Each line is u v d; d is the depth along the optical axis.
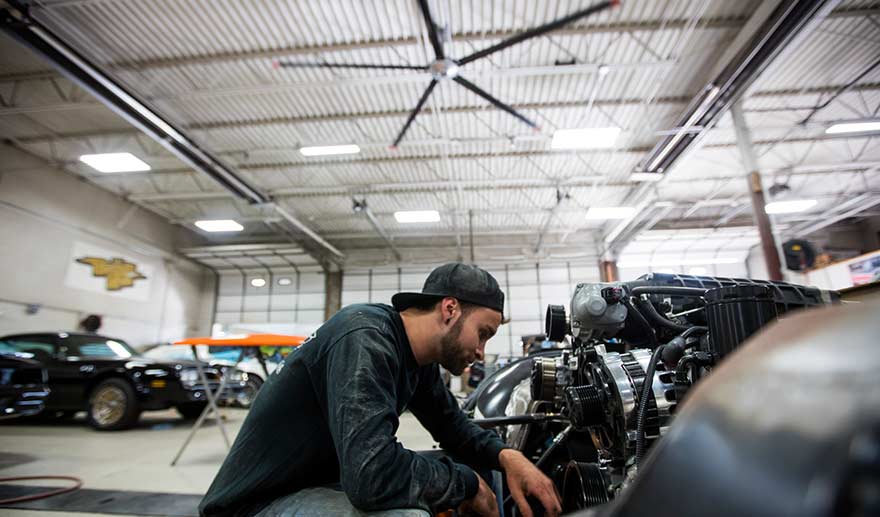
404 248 13.76
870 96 6.92
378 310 0.96
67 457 3.48
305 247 12.94
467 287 0.93
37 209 8.55
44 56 4.91
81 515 2.17
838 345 0.21
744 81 5.52
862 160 9.19
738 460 0.20
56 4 4.66
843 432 0.16
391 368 0.85
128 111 5.99
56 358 5.04
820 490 0.15
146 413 6.84
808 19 4.43
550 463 1.48
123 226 10.66
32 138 7.90
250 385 5.89
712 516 0.19
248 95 6.43
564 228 12.59
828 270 7.27
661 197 10.76
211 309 13.95
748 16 5.09
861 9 5.14
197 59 5.62
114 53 5.50
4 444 4.04
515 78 6.12
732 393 0.24
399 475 0.73
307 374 0.89
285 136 7.51
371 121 7.12
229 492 0.86
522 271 13.58
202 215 11.50
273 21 5.07
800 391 0.20
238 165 8.57
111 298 10.22
